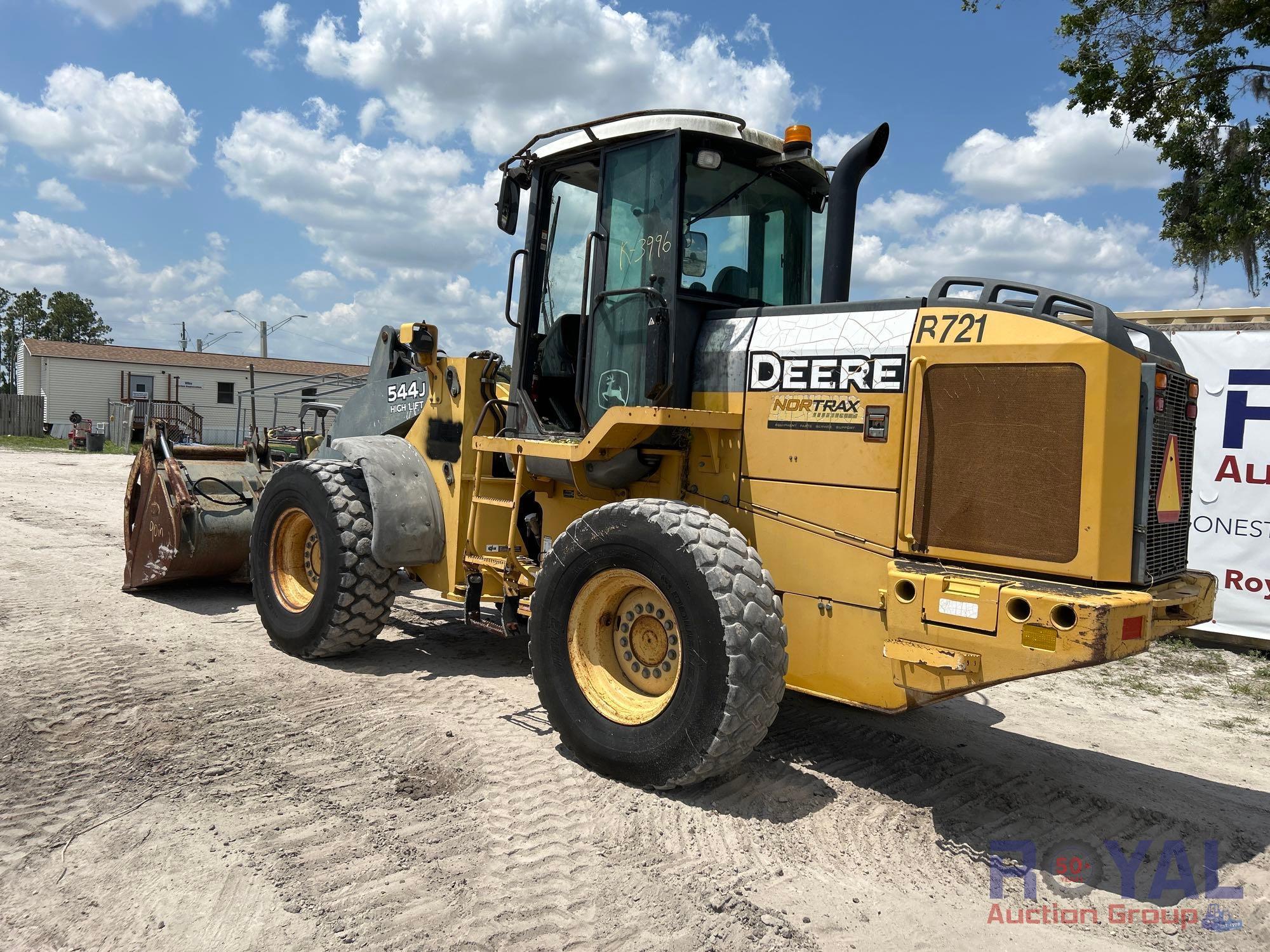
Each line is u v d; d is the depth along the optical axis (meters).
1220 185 11.74
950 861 3.28
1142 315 7.77
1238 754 4.69
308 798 3.46
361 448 5.52
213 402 40.81
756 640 3.41
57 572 7.89
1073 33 12.45
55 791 3.47
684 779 3.53
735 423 4.08
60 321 70.81
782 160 4.44
